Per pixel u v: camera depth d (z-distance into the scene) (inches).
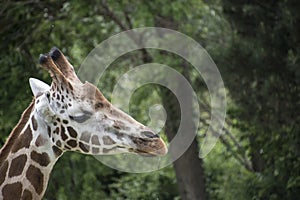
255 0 1036.5
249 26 1031.0
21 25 1045.2
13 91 995.9
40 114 510.6
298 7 1014.4
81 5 1090.7
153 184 1384.1
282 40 1021.2
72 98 503.8
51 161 515.5
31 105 520.7
